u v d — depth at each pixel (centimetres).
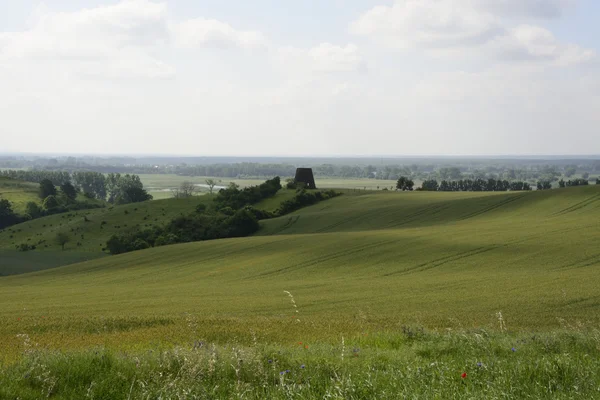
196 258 7769
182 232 11250
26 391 762
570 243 6241
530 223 7994
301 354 1083
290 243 7950
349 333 1942
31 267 10481
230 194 14675
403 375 862
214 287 5478
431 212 10706
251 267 6706
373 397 754
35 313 3719
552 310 3262
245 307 3809
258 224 11631
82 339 2039
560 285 4212
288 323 2427
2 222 17175
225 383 849
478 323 2723
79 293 5469
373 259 6425
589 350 1144
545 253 5912
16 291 6022
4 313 3788
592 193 9981
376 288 4662
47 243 13275
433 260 6094
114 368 893
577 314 3123
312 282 5350
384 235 7781
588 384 811
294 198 13962
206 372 888
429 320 2809
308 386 795
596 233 6681
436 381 830
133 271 7400
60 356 968
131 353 1141
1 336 2464
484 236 7050
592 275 4656
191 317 2748
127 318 2880
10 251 12644
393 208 11544
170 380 823
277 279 5875
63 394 779
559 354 1052
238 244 8400
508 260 5769
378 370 907
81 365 888
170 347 1455
